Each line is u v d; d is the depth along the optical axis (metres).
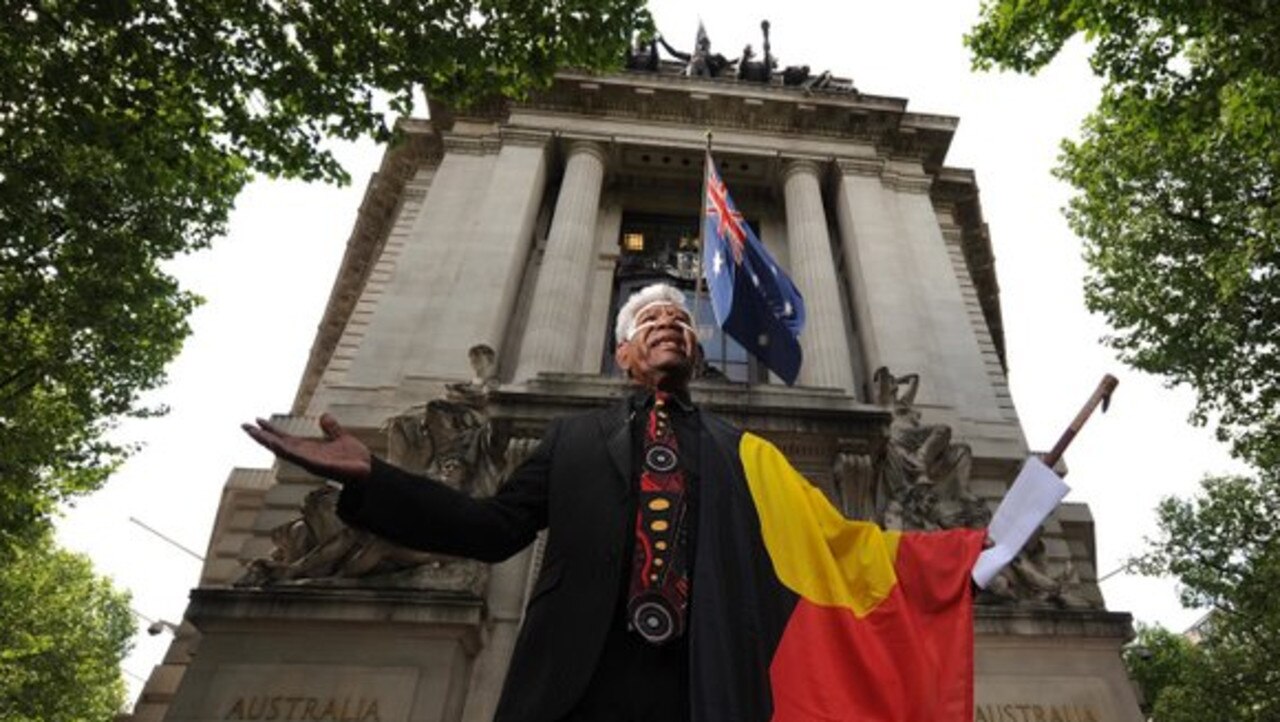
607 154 26.44
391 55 14.05
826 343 20.78
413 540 2.78
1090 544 17.16
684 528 2.93
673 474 3.08
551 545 2.90
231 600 12.16
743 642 2.67
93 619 41.78
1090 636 12.75
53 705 33.94
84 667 35.91
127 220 20.84
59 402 21.44
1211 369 24.23
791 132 27.72
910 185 26.94
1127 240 24.45
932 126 28.09
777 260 25.25
